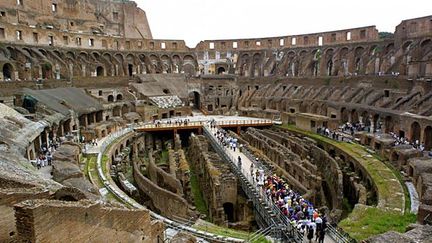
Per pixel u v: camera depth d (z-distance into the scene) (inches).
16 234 474.3
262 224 1027.9
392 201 1015.6
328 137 1968.5
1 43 2272.4
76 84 2600.9
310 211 876.0
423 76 2087.8
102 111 2333.9
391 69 2487.7
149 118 2596.0
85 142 1787.6
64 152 1288.1
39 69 2372.0
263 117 2751.0
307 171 1309.1
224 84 3361.2
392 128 1878.7
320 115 2412.6
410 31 2493.8
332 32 3097.9
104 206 562.9
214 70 3700.8
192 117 2778.1
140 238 630.5
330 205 1450.5
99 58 3095.5
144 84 2999.5
